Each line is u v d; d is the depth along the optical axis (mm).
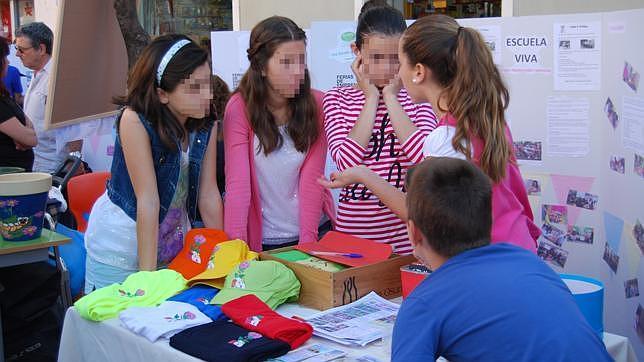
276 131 2623
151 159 2436
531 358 1338
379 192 2182
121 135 2426
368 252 2373
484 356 1358
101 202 2623
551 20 3340
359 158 2453
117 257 2547
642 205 2883
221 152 3096
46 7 7953
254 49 2506
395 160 2525
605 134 3289
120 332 2045
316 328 1968
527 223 2014
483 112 1823
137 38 4281
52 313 3326
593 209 3418
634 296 3012
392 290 2303
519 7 3914
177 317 2045
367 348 1854
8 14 8773
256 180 2709
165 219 2561
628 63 2977
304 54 2516
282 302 2213
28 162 4496
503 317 1362
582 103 3357
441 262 1504
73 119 3910
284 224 2779
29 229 2920
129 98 2430
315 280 2205
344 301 2184
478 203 1463
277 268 2254
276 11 4977
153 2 5809
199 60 2346
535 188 3551
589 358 1353
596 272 3465
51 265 3371
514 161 1974
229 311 2020
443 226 1457
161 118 2404
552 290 1424
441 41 1874
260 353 1764
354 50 2506
